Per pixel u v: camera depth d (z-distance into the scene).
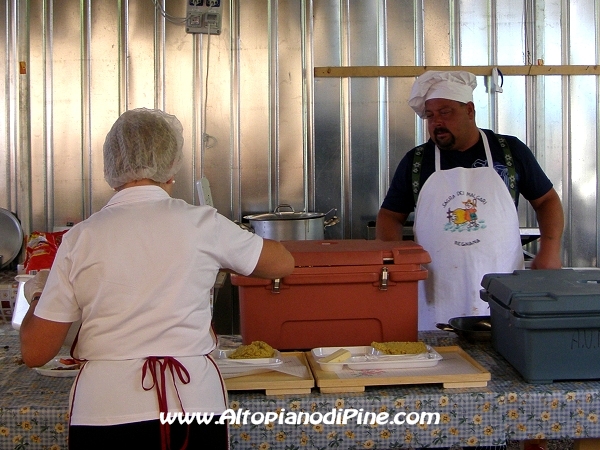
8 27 4.10
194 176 4.19
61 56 4.12
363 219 4.22
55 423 1.67
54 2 4.09
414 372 1.83
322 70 4.12
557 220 2.83
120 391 1.40
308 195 4.21
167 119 1.52
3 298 2.82
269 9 4.12
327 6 4.13
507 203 2.72
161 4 4.10
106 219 1.44
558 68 4.16
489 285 2.05
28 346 1.43
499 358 2.03
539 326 1.76
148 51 4.13
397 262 2.05
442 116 2.73
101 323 1.41
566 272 2.09
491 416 1.73
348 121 4.17
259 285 2.04
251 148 4.19
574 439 1.88
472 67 4.14
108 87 4.14
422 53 4.15
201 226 1.47
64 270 1.42
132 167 1.46
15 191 4.17
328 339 2.07
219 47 4.14
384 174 4.20
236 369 1.81
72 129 4.15
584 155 4.23
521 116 4.20
